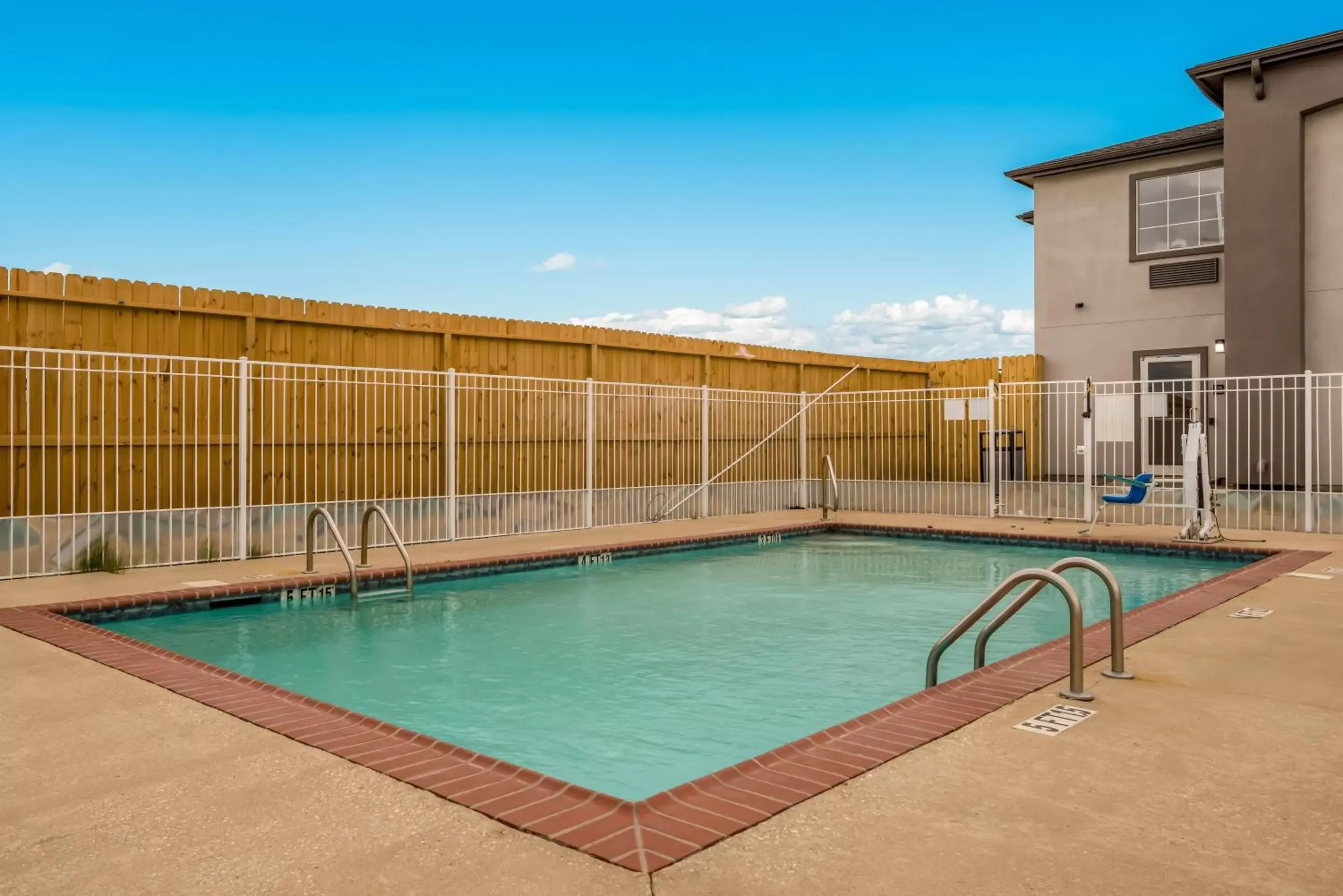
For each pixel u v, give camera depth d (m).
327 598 7.28
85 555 7.39
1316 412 11.74
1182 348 13.93
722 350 12.91
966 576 8.69
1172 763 2.86
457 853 2.23
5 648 4.76
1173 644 4.58
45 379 7.29
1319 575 6.90
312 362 8.86
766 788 2.63
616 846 2.25
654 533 10.64
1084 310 14.84
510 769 2.84
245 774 2.83
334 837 2.34
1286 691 3.71
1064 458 14.86
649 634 6.21
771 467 13.69
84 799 2.63
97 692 3.87
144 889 2.06
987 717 3.36
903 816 2.43
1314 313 12.07
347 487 9.07
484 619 6.68
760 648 5.84
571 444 11.02
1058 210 15.13
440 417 9.81
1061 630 6.31
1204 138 13.43
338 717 3.47
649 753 3.88
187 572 7.46
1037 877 2.07
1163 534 10.08
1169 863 2.14
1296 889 2.01
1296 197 11.99
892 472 15.62
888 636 6.18
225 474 8.33
